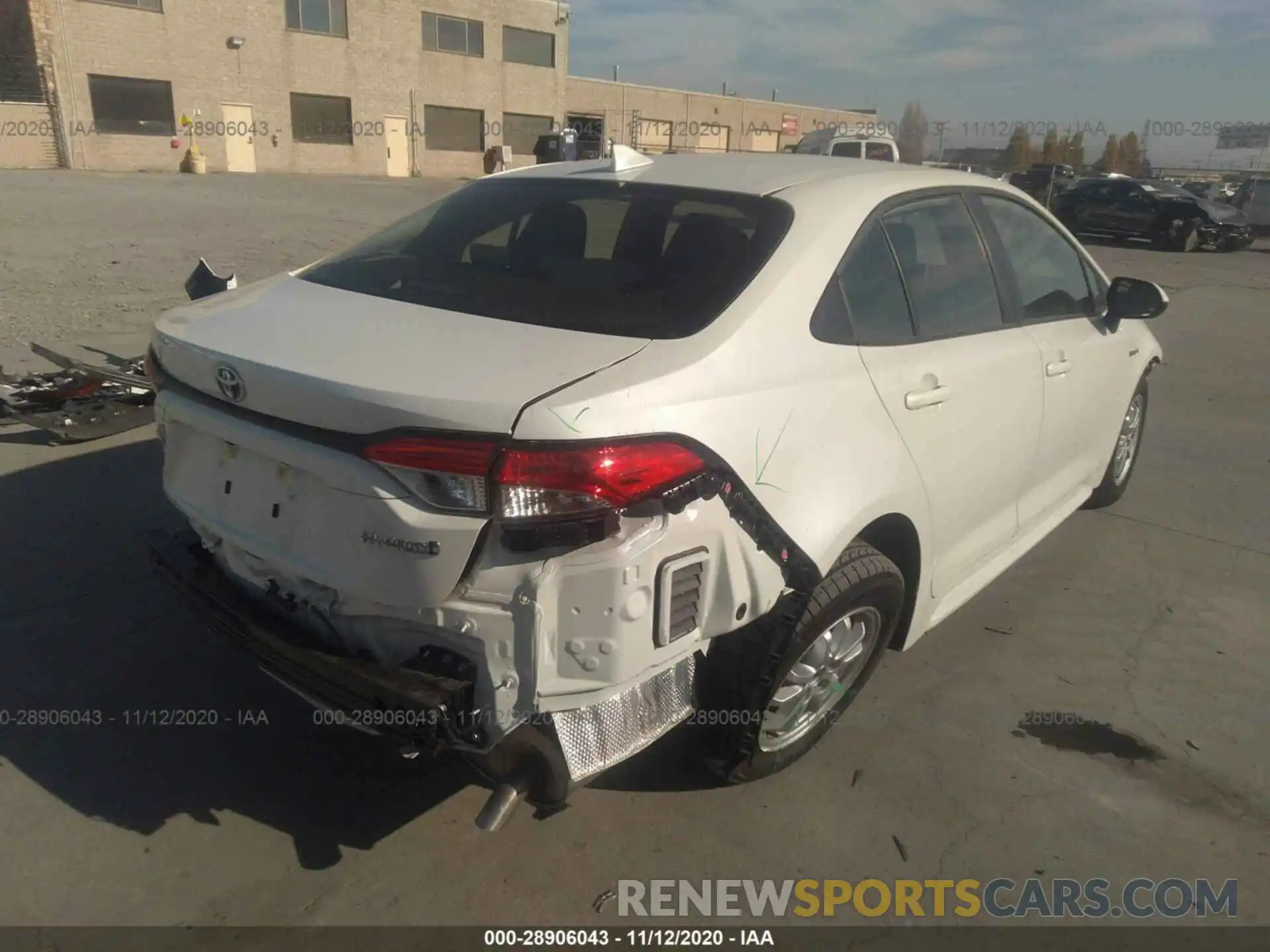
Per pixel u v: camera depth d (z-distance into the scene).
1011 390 3.44
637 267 2.71
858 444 2.67
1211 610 4.18
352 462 2.18
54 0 27.59
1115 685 3.58
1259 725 3.38
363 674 2.24
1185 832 2.86
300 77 33.53
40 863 2.51
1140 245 21.69
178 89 30.53
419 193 25.67
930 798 2.94
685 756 2.88
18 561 3.93
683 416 2.20
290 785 2.84
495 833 2.70
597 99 45.38
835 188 3.00
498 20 39.00
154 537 2.91
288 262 11.68
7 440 5.21
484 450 2.04
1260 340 10.28
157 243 12.65
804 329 2.59
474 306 2.59
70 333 7.47
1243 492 5.61
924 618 3.28
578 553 2.11
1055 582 4.38
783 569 2.46
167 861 2.54
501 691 2.19
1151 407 7.39
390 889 2.50
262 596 2.55
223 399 2.45
